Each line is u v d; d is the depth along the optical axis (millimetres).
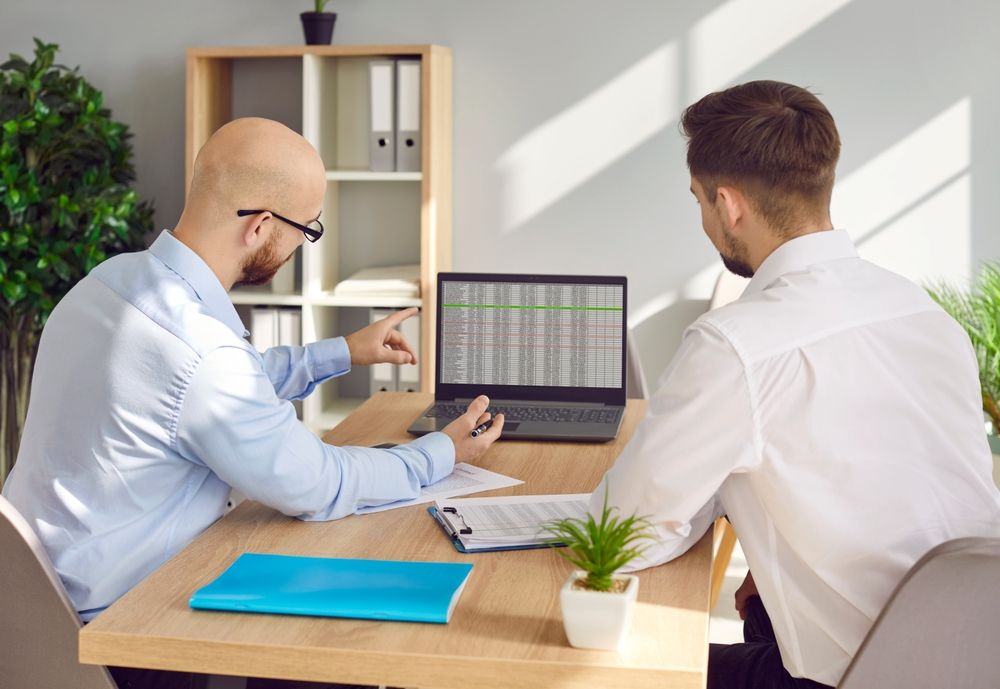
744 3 3701
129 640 1242
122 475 1544
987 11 3562
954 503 1380
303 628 1262
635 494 1419
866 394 1358
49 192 3605
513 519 1622
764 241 1502
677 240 3848
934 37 3604
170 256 1632
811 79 3695
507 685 1188
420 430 2180
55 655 1460
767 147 1445
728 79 3746
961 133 3625
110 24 4066
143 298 1566
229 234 1651
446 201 3875
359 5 3904
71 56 4094
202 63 3811
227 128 1672
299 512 1604
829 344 1360
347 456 1673
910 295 1438
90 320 1580
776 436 1360
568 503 1702
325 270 3920
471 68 3885
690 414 1371
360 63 3930
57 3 4078
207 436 1521
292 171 1652
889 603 1283
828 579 1374
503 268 3963
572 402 2400
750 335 1359
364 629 1259
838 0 3646
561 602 1200
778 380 1350
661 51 3771
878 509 1356
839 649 1408
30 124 3537
